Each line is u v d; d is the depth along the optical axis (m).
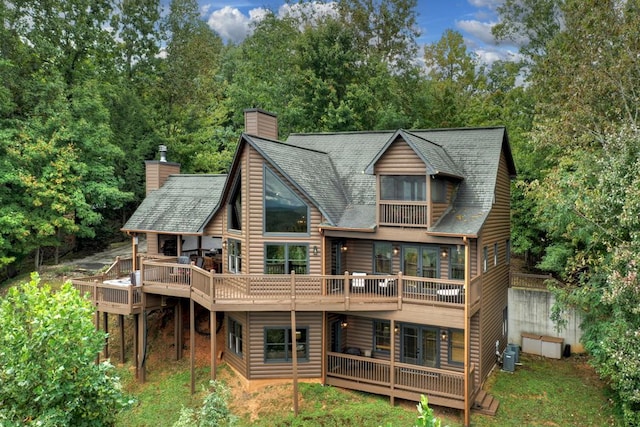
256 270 16.48
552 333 19.81
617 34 19.59
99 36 31.50
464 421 14.14
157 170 23.83
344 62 32.28
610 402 14.87
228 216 18.17
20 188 24.92
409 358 17.14
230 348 17.88
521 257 30.19
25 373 6.47
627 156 14.24
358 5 36.75
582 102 19.19
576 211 15.34
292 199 16.52
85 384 7.02
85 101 26.53
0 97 24.00
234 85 37.72
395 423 13.91
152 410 15.48
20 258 27.58
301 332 16.61
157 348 19.72
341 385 16.20
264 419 14.50
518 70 31.50
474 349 15.99
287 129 31.81
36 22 28.14
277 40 39.12
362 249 17.86
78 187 25.83
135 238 21.86
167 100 35.97
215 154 33.56
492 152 17.92
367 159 19.75
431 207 15.27
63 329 6.93
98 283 18.03
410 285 15.94
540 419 14.38
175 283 17.09
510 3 29.92
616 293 12.53
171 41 35.88
